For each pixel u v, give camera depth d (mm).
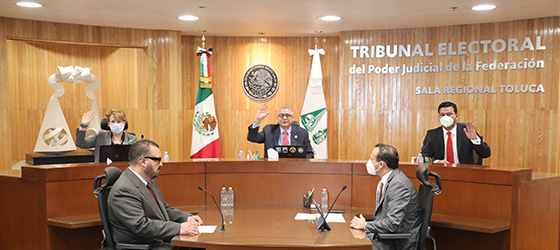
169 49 6762
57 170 3676
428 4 5082
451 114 4305
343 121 6793
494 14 5527
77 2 5047
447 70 6301
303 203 4102
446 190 3830
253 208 3975
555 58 5621
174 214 3535
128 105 6785
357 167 4172
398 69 6559
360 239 2812
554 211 3846
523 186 3559
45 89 6367
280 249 2680
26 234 3754
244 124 7484
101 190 3102
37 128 6316
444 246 3916
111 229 3107
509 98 5938
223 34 7148
